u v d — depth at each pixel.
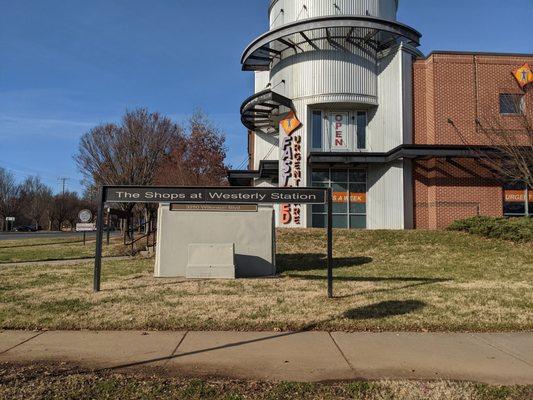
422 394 4.46
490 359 5.53
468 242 15.88
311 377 4.91
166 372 5.04
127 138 27.75
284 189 9.64
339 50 22.03
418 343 6.17
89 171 28.34
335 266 13.23
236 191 9.73
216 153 32.59
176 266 11.67
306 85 22.17
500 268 12.38
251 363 5.34
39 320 7.16
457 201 20.34
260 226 11.98
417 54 21.83
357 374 5.01
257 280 10.92
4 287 10.04
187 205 11.99
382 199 21.69
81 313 7.61
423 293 9.13
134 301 8.50
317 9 22.66
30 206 86.56
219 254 11.40
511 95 20.52
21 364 5.29
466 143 20.73
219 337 6.42
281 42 22.39
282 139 22.17
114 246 21.44
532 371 5.14
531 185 17.16
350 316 7.36
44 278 11.37
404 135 20.95
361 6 22.61
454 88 21.00
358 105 22.30
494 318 7.27
